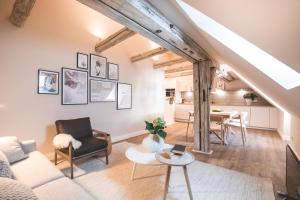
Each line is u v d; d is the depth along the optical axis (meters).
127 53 4.76
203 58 3.49
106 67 4.16
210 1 0.87
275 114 6.33
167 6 1.75
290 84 1.41
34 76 2.93
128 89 4.82
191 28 2.19
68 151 2.57
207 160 3.27
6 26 2.63
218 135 5.04
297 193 1.43
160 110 6.25
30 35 2.87
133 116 5.04
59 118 3.28
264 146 4.23
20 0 2.19
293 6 0.54
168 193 2.16
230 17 0.92
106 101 4.20
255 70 1.87
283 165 3.06
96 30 3.88
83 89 3.67
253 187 2.31
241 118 4.55
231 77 7.61
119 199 2.03
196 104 3.79
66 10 3.36
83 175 2.59
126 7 1.64
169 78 8.64
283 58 1.01
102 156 3.35
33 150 2.34
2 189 0.80
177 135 5.33
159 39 2.42
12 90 2.70
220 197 2.08
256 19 0.77
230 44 1.67
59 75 3.26
